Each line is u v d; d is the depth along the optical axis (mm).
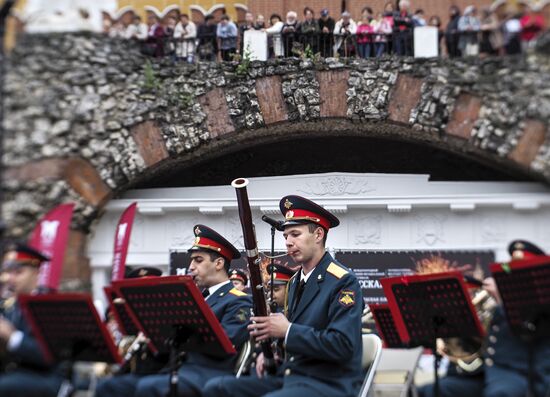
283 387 6793
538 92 12281
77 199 12438
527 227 12727
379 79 12609
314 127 12930
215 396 6879
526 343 6855
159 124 12703
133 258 12906
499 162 12688
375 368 7133
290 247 7152
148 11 14281
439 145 12883
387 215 12852
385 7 14070
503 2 13008
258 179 12867
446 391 7207
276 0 14672
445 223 12797
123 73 12773
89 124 12594
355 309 6785
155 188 13148
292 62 12695
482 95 12430
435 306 6723
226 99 12711
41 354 7359
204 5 14945
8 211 12164
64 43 12656
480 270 12648
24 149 12359
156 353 7492
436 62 12531
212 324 6797
